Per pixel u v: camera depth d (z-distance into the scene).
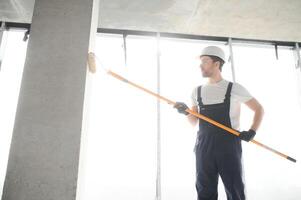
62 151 1.48
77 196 1.46
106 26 2.90
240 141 1.76
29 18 2.75
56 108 1.55
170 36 3.09
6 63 2.83
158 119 2.70
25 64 1.62
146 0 2.46
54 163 1.46
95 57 1.69
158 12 2.63
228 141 1.71
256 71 3.00
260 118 1.79
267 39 3.10
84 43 1.68
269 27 2.83
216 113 1.80
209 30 2.92
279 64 3.10
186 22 2.79
